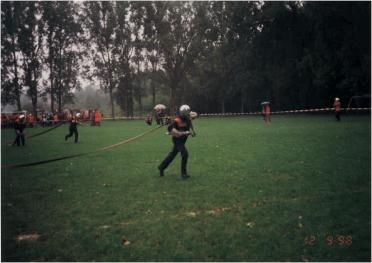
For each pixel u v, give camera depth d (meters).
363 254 5.01
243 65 56.38
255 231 5.80
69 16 59.81
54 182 9.83
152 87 67.50
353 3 39.75
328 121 29.36
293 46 50.66
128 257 5.11
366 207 6.75
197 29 60.28
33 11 57.38
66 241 5.73
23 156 15.45
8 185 9.57
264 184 8.64
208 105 68.50
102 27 60.53
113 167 11.84
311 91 49.88
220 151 14.47
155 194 8.17
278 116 45.81
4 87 57.22
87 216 6.84
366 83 41.31
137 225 6.25
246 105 64.56
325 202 7.12
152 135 24.05
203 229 5.95
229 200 7.46
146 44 59.72
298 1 48.44
